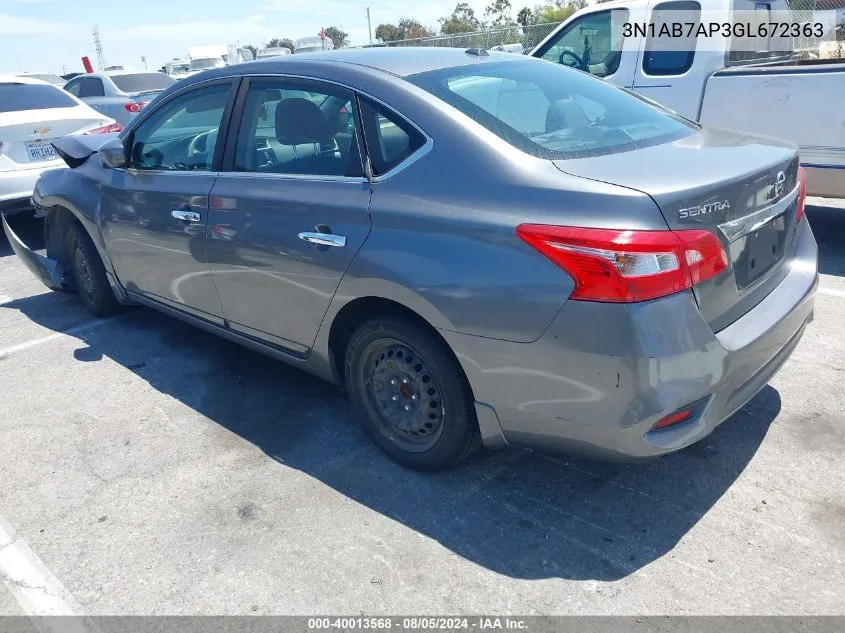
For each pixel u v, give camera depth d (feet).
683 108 20.10
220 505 9.70
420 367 9.52
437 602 7.84
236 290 11.62
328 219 9.76
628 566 8.20
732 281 8.27
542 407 8.20
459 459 9.78
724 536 8.55
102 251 14.94
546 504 9.36
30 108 24.23
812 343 13.38
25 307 18.15
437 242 8.60
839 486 9.30
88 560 8.81
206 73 12.42
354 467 10.43
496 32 53.83
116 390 13.25
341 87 10.11
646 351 7.42
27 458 11.14
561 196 7.89
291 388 12.96
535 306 7.84
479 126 8.94
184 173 12.36
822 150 17.35
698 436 8.02
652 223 7.43
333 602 7.92
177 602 8.07
